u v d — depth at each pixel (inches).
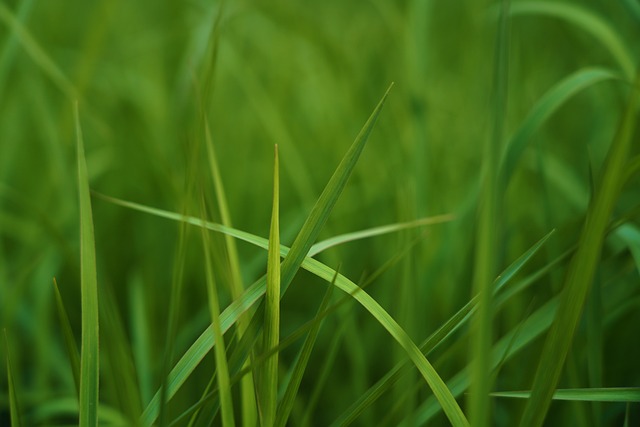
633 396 27.8
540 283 41.6
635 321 38.2
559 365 25.9
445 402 27.1
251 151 70.8
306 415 32.7
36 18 84.0
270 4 69.5
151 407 27.7
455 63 87.1
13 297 40.9
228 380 26.1
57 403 36.4
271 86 74.9
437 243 45.1
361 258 55.0
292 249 27.1
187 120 54.0
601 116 58.5
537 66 71.2
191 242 49.3
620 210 43.0
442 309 45.2
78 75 54.1
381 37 76.4
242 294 27.7
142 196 60.0
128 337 48.8
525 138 33.1
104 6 52.4
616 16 67.2
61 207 51.3
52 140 52.9
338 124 65.8
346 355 45.8
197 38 55.7
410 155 50.9
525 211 51.9
